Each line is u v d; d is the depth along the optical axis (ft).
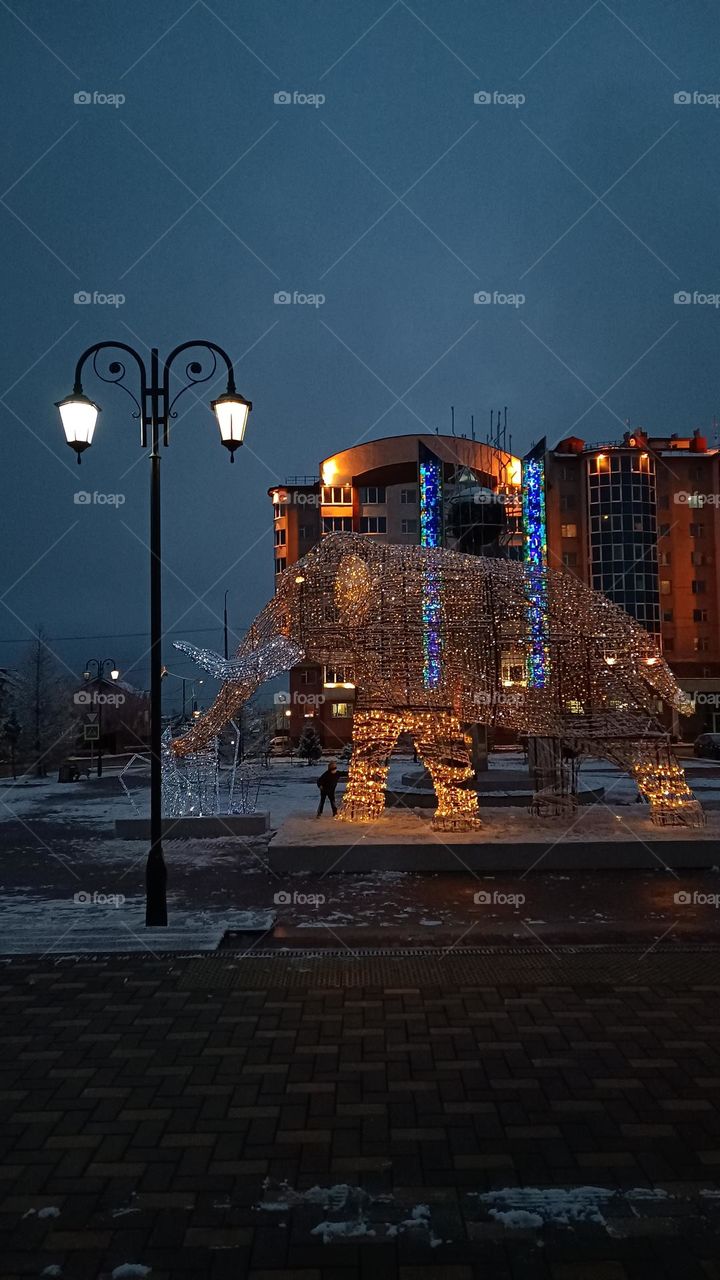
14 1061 17.61
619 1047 18.13
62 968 23.72
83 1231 11.90
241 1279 10.92
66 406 29.09
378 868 38.34
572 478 167.43
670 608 168.14
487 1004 20.79
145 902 32.68
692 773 91.86
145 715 180.04
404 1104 15.62
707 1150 13.96
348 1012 20.29
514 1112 15.29
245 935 27.71
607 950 25.46
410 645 42.16
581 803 58.23
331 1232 11.85
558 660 41.70
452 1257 11.32
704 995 21.34
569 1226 11.94
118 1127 14.84
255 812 53.31
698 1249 11.43
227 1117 15.17
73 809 69.00
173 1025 19.53
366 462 171.83
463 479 80.07
